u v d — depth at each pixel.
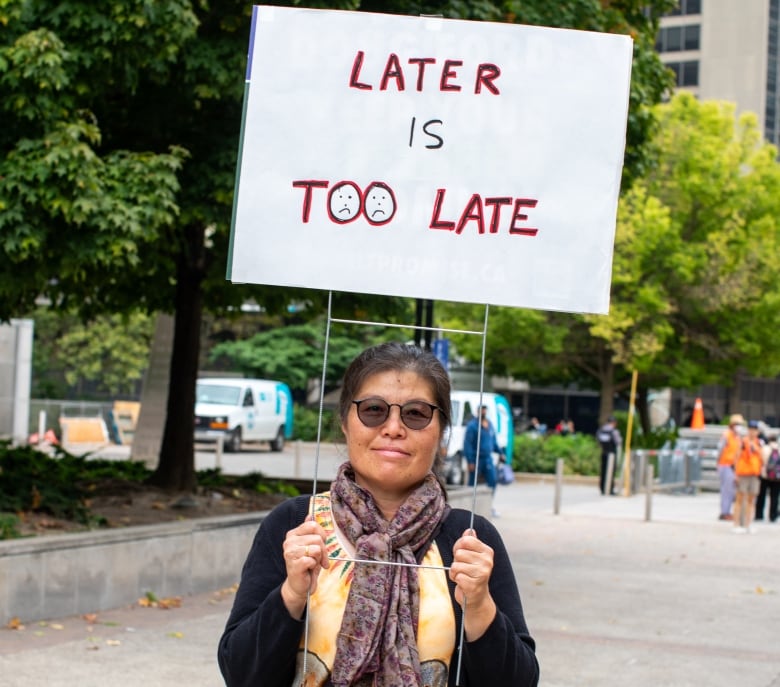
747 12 97.12
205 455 43.03
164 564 12.55
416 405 3.62
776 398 83.62
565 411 77.12
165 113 13.83
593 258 4.13
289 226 4.18
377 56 4.20
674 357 48.91
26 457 16.34
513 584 3.70
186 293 16.98
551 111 4.16
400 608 3.50
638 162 17.16
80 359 55.06
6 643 9.81
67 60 11.85
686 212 46.09
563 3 15.08
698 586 15.86
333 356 52.56
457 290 4.15
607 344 45.22
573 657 10.75
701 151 45.81
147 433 33.03
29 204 11.62
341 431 3.89
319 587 3.53
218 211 13.84
